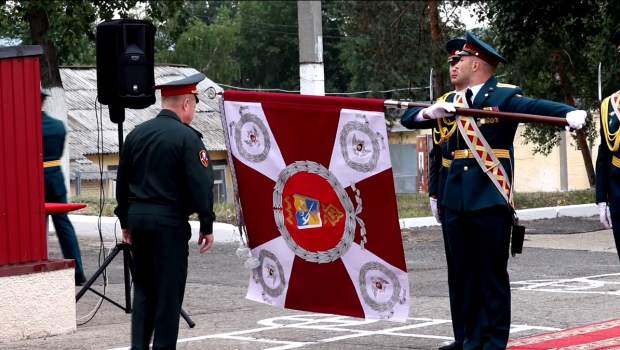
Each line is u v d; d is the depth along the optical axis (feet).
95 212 56.80
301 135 22.85
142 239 20.16
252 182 23.65
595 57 80.79
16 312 25.45
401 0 97.50
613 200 22.41
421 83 109.91
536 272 40.16
